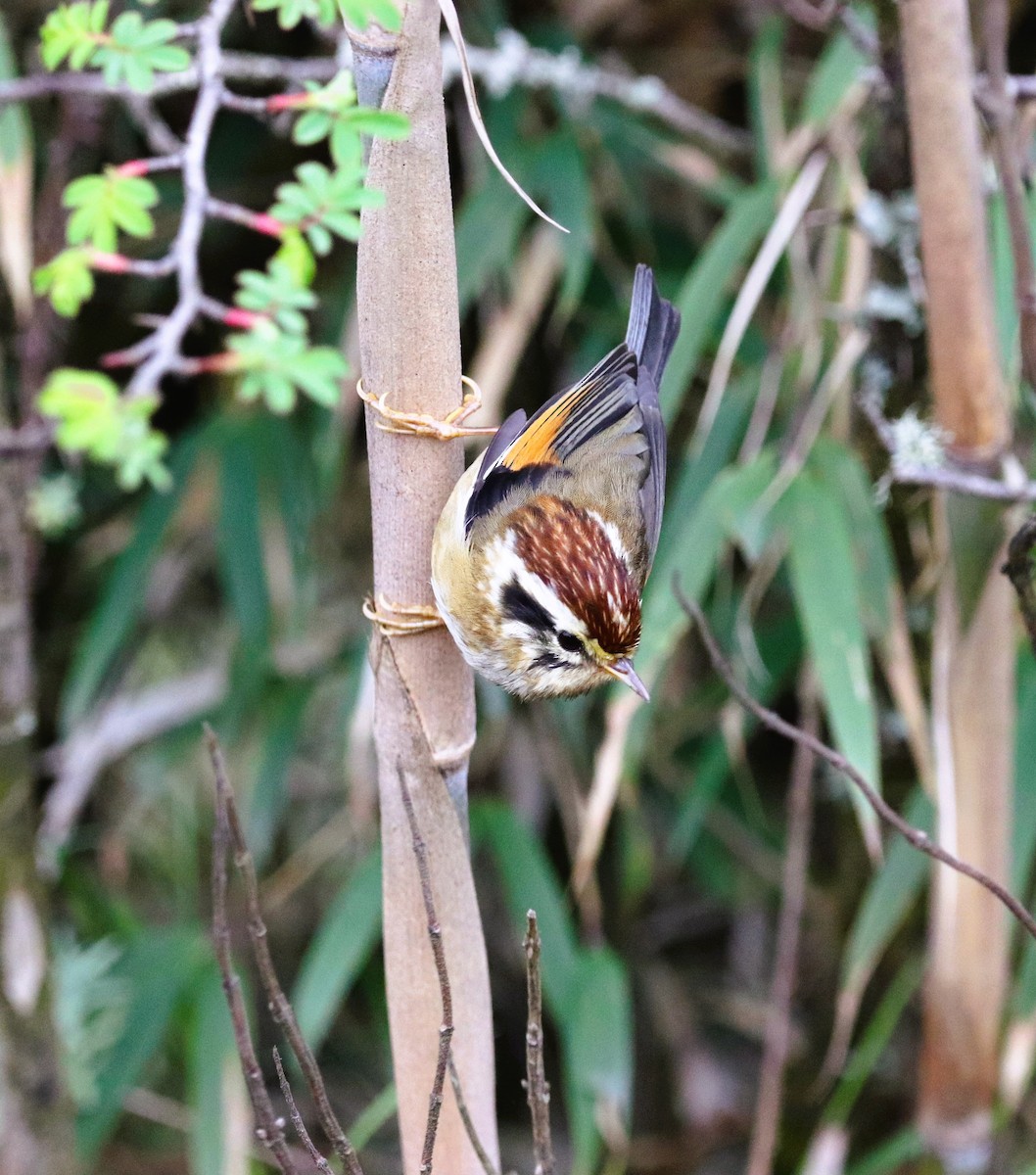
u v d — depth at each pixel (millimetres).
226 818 4160
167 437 10641
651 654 7242
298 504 9641
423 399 4707
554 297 10102
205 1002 9156
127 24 4723
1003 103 6156
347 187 4605
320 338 9664
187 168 5145
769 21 9047
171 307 10336
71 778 9969
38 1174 8180
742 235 8133
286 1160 4199
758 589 8141
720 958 11258
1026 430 7426
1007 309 7152
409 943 4871
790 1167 10375
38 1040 8156
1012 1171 8539
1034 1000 7566
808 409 7719
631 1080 10562
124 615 9172
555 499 6352
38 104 9445
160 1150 10836
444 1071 4195
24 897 8086
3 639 7855
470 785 10250
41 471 10133
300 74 7629
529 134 9594
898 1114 10164
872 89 7453
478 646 5891
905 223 7500
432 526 4777
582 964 8953
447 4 4430
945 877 7113
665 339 7180
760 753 10766
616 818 10609
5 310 9133
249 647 9602
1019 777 7887
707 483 8664
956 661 6820
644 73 10234
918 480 6324
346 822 10188
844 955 9797
